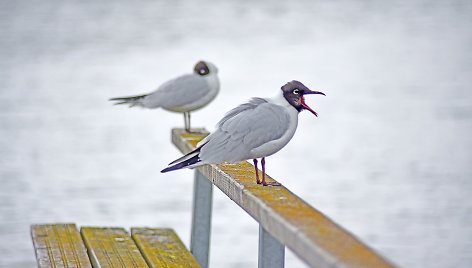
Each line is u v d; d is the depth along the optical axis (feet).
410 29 136.87
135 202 45.21
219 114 71.31
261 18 151.02
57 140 60.18
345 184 48.83
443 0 168.66
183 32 131.85
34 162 53.47
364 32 135.13
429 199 45.78
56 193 46.60
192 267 24.68
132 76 93.09
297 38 128.16
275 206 18.75
